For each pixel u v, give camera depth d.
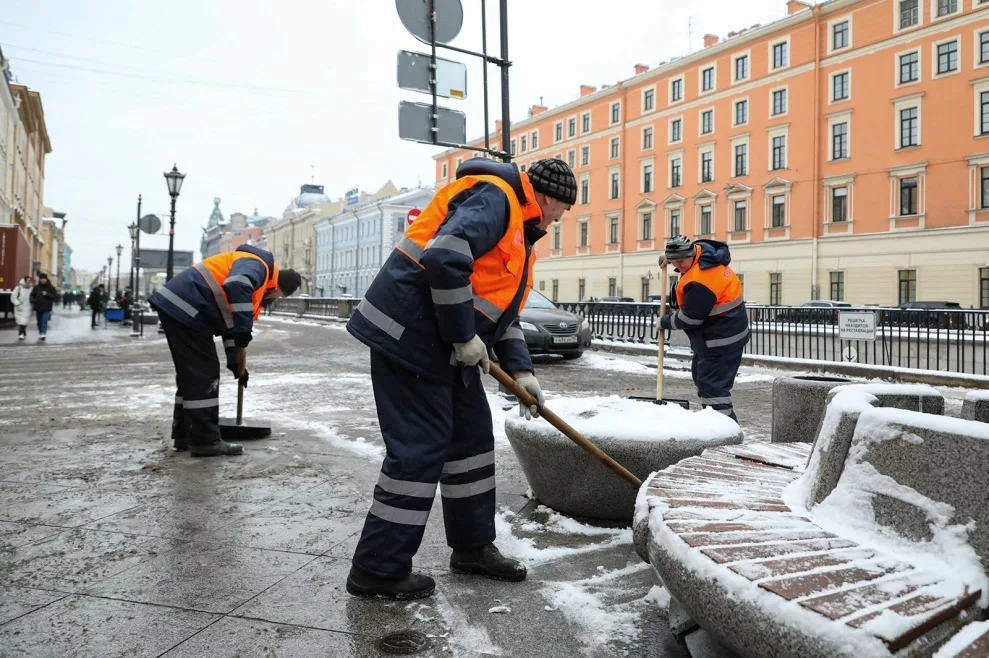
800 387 4.38
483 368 2.56
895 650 1.23
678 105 49.22
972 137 34.81
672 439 3.38
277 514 3.61
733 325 5.02
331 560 2.97
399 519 2.57
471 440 2.85
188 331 4.87
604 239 55.38
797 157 41.84
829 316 13.01
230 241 133.25
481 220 2.51
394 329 2.56
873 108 38.47
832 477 1.86
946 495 1.54
